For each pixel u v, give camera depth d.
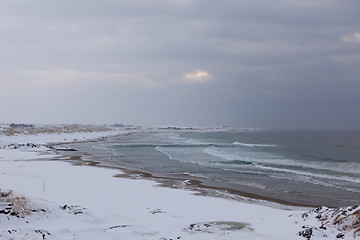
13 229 8.76
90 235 9.47
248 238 10.00
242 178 26.53
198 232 10.59
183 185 22.45
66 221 10.62
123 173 27.19
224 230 10.88
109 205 14.02
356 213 10.45
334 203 18.05
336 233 9.91
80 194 16.16
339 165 37.84
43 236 8.70
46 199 13.98
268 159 43.56
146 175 26.89
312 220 11.57
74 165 30.91
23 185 17.83
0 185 17.16
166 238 9.81
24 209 10.48
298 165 36.91
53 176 22.61
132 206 14.18
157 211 13.43
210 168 32.38
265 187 22.70
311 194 20.50
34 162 31.48
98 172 26.59
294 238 9.97
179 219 12.33
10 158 35.25
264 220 12.36
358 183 24.77
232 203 16.19
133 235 9.92
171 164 35.25
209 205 15.40
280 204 17.52
